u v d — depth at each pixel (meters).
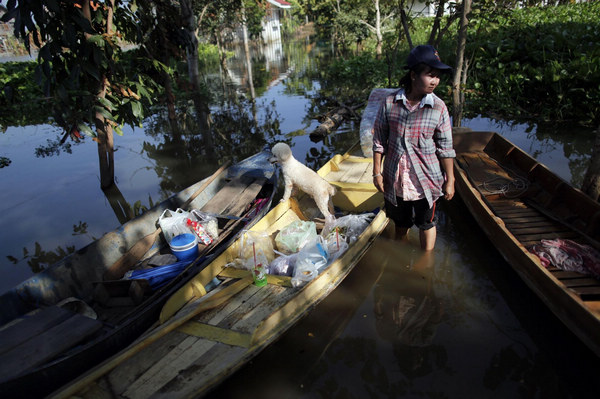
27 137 9.89
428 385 2.79
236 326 3.03
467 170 5.45
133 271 3.92
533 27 11.34
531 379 2.79
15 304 3.19
